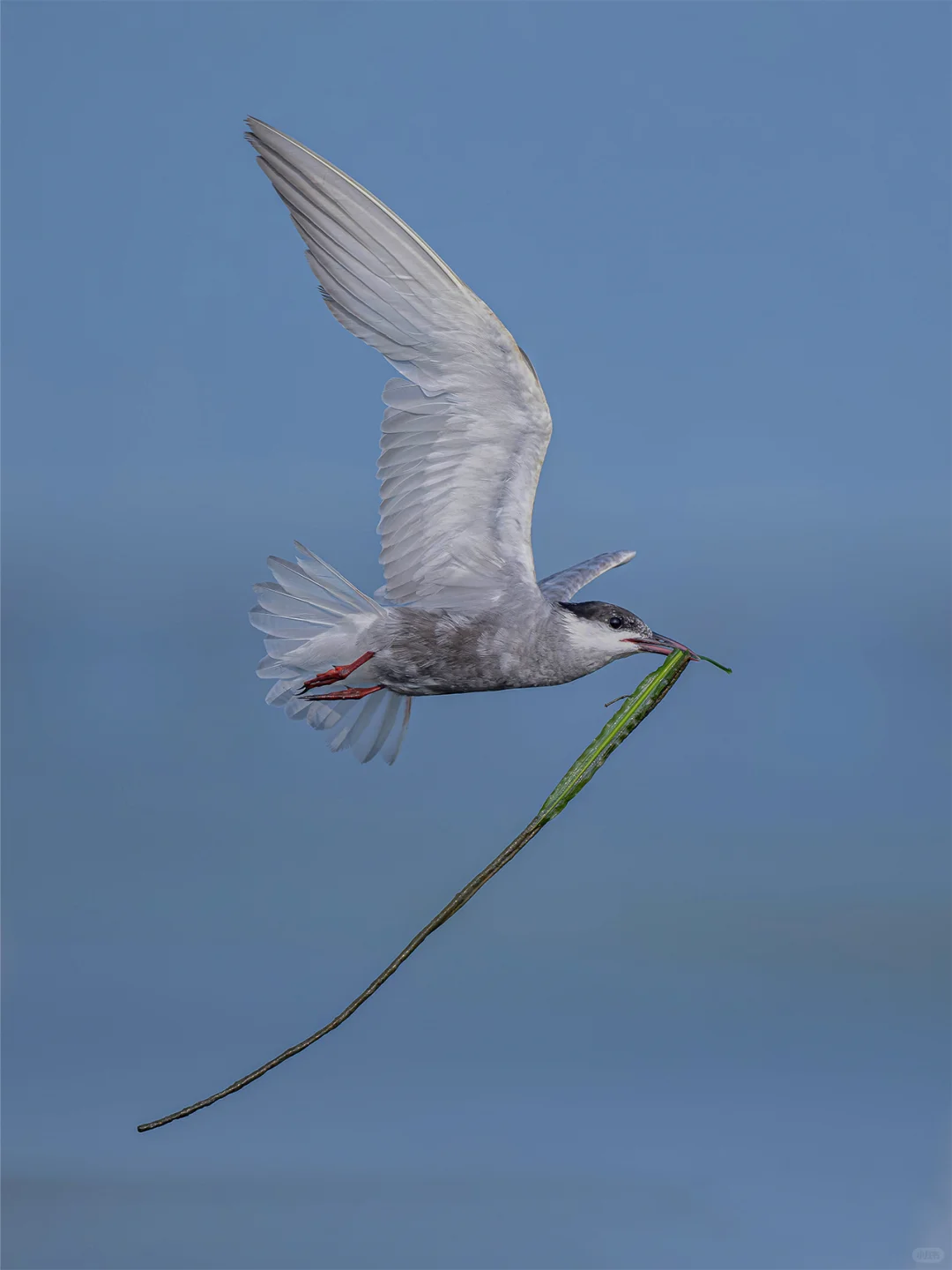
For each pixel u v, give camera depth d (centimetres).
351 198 1126
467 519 1236
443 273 1134
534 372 1169
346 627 1266
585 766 1080
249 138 1119
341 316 1160
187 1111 976
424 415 1197
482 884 1048
